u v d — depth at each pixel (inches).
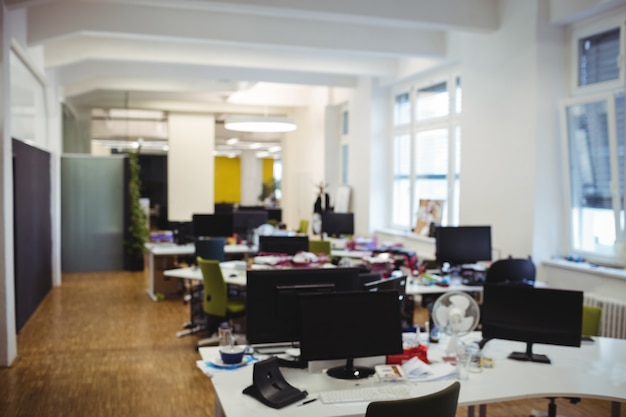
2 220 196.9
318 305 111.6
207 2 200.4
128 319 274.1
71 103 461.4
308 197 494.3
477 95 259.4
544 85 221.6
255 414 96.0
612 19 201.0
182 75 356.2
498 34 242.4
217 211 528.4
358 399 101.7
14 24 214.8
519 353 129.5
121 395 174.4
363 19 223.5
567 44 222.8
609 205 207.6
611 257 205.8
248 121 323.9
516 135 232.8
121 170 421.4
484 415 140.3
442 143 312.0
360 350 113.3
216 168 952.9
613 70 203.2
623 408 164.9
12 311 207.6
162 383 185.5
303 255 225.5
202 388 181.2
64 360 209.2
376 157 370.0
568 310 124.9
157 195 614.9
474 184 263.1
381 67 332.2
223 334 130.3
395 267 233.8
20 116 254.5
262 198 782.5
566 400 173.5
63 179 413.1
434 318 136.2
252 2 204.8
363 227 382.0
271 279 120.0
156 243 347.3
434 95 319.9
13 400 169.6
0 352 200.5
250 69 365.1
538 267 224.1
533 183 223.6
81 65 351.3
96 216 419.8
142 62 328.8
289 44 260.5
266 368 106.3
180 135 510.3
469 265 235.0
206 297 218.1
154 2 200.1
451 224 302.2
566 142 221.6
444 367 119.0
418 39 280.2
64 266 415.8
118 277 396.5
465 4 235.8
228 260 337.7
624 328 183.9
